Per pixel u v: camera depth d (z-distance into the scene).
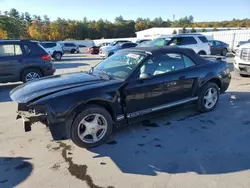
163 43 12.76
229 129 4.38
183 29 46.34
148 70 4.25
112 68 4.48
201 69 4.95
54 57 20.47
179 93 4.67
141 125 4.59
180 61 4.74
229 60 16.84
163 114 4.70
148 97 4.22
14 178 3.02
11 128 4.55
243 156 3.45
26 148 3.78
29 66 8.12
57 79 4.23
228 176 2.99
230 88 7.47
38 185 2.88
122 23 89.38
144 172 3.11
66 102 3.40
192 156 3.47
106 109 3.88
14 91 4.02
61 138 3.51
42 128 4.50
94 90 3.66
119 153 3.59
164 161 3.36
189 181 2.91
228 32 27.42
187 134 4.19
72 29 73.19
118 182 2.92
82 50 37.12
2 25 46.03
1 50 7.72
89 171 3.15
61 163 3.35
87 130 3.67
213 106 5.30
